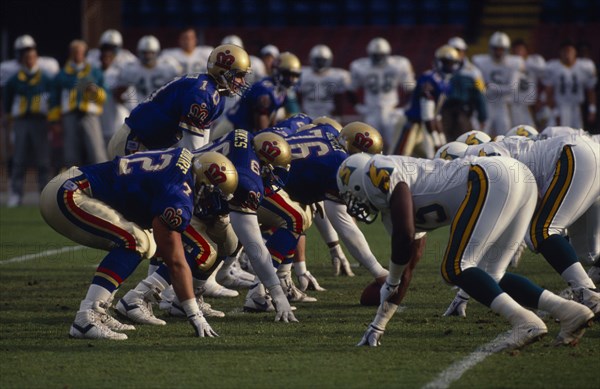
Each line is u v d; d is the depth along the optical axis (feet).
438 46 211.61
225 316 66.95
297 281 82.94
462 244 53.57
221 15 219.20
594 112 158.51
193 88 72.90
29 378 50.06
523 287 55.52
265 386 48.16
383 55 155.53
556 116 160.04
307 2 220.23
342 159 67.36
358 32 213.87
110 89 144.36
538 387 47.60
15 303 72.08
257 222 64.23
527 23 214.28
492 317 65.36
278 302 64.80
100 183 59.77
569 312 54.39
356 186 54.39
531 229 60.39
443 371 50.60
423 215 54.70
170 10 218.38
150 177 58.29
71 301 72.84
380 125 156.76
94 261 93.15
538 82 179.22
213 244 65.21
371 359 53.36
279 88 97.19
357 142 67.21
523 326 53.21
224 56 73.36
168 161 58.54
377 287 70.38
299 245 76.48
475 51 210.18
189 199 57.72
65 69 136.36
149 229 61.11
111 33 147.54
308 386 48.11
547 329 57.57
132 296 64.39
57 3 189.78
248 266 86.89
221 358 53.98
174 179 57.82
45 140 139.85
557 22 216.54
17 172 141.38
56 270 88.22
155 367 52.06
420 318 65.10
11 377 50.29
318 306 70.49
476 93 136.77
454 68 126.41
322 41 213.46
